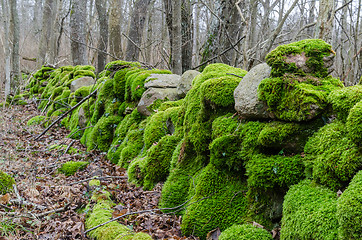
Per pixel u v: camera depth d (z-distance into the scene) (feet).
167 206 11.26
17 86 45.57
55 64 49.96
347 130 6.78
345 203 5.46
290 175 7.73
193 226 9.53
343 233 5.42
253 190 8.91
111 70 23.17
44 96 40.19
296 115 7.94
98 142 20.08
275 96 8.55
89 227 10.07
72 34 45.09
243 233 7.80
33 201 12.10
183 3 24.91
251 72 9.88
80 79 31.53
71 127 26.68
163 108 16.52
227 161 9.71
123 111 20.15
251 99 9.38
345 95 7.34
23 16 94.73
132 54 36.76
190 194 10.82
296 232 6.48
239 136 9.62
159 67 35.88
